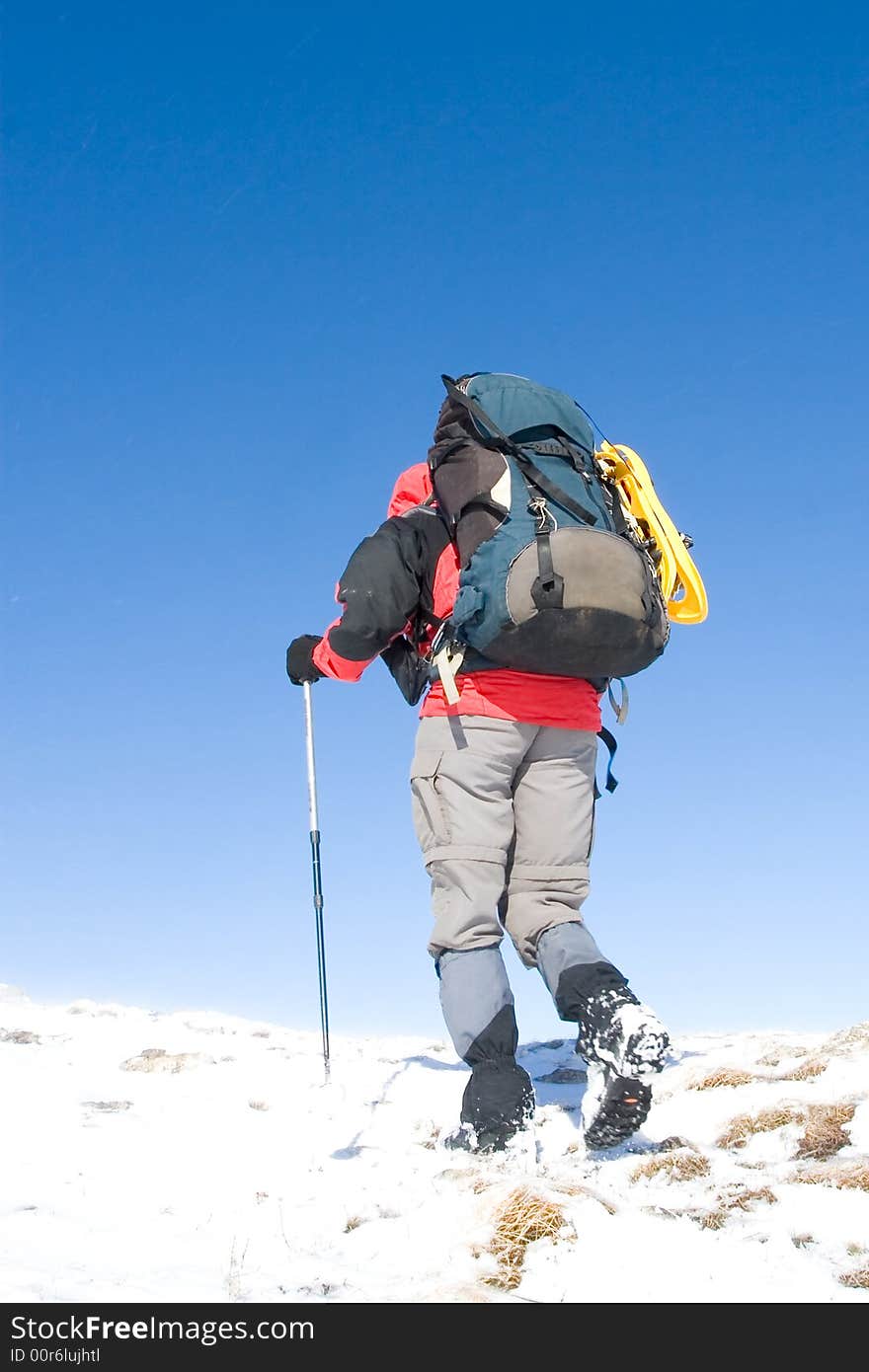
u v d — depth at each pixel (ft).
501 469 12.74
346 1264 8.91
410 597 13.25
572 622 12.14
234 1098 16.71
